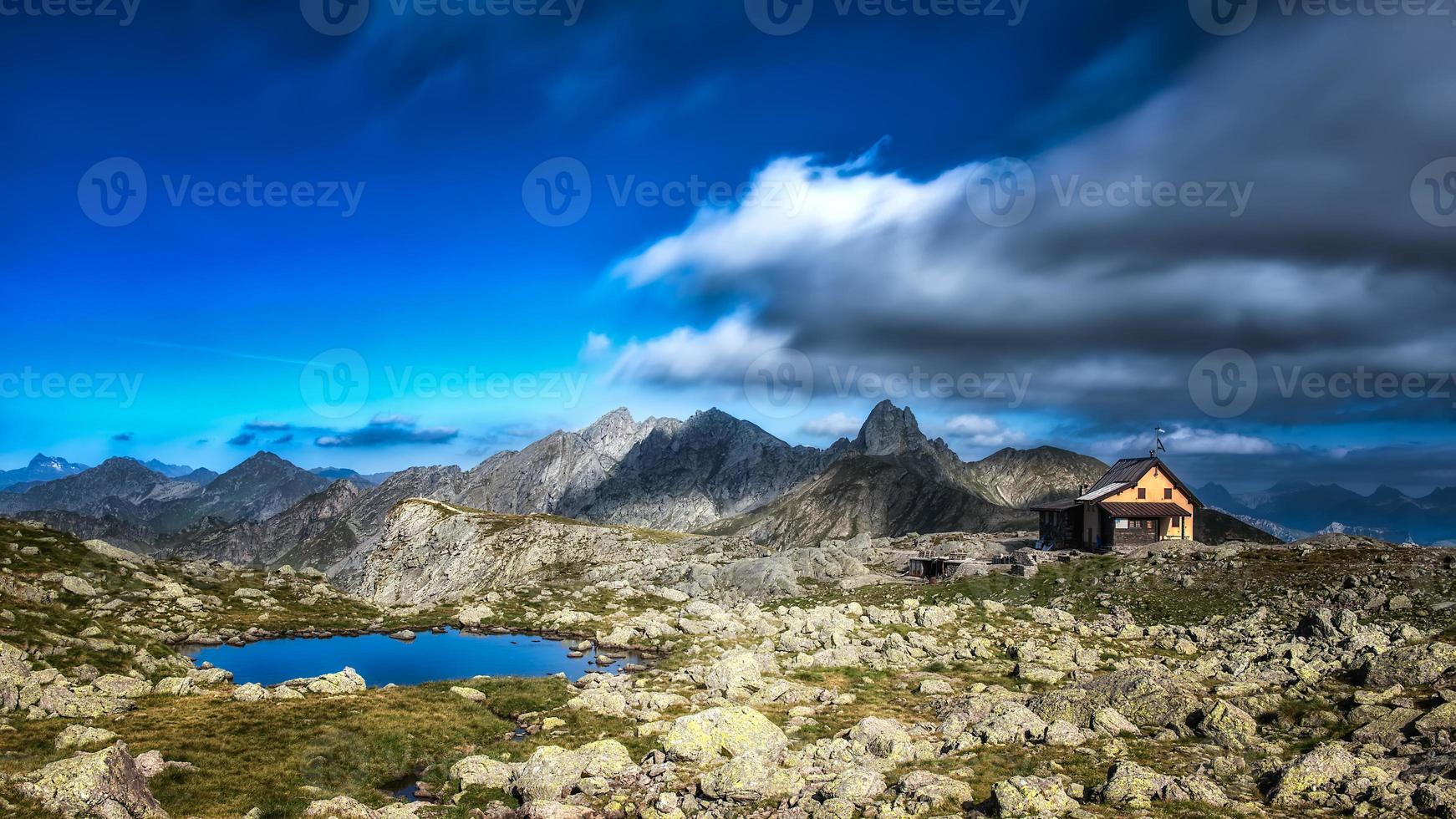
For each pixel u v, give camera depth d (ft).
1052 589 291.38
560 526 624.18
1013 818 89.71
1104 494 364.17
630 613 333.01
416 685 197.57
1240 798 95.86
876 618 268.00
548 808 105.60
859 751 125.59
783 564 369.30
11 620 205.16
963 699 162.09
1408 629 182.80
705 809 105.40
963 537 460.96
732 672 190.49
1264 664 172.14
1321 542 291.38
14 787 94.07
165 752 136.87
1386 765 99.76
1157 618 246.06
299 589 363.56
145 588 303.68
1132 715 134.92
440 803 123.24
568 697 189.57
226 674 207.10
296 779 131.13
